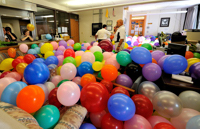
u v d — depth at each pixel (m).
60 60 2.20
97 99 1.04
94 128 1.06
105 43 2.80
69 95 1.02
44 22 5.16
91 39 7.29
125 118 0.95
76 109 1.07
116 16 6.34
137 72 1.67
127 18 8.94
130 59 1.77
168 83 1.37
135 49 1.68
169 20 7.99
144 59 1.59
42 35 4.71
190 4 6.02
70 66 1.55
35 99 0.91
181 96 1.29
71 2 5.25
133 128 0.96
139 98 1.17
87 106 1.08
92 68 1.77
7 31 3.65
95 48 2.40
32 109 0.91
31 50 2.71
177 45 1.96
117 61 1.86
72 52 2.26
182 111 1.13
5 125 0.59
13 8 3.76
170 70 1.52
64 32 6.18
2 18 3.66
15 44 2.97
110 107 0.99
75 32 7.23
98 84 1.16
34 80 1.25
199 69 1.34
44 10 5.07
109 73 1.50
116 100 0.98
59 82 1.48
